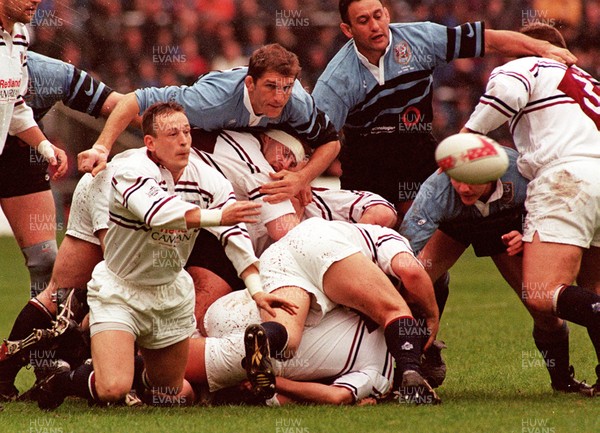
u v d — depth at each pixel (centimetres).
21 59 2548
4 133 2506
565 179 2291
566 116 2352
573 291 2239
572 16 6719
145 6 6222
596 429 1908
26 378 2866
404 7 6500
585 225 2288
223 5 6388
